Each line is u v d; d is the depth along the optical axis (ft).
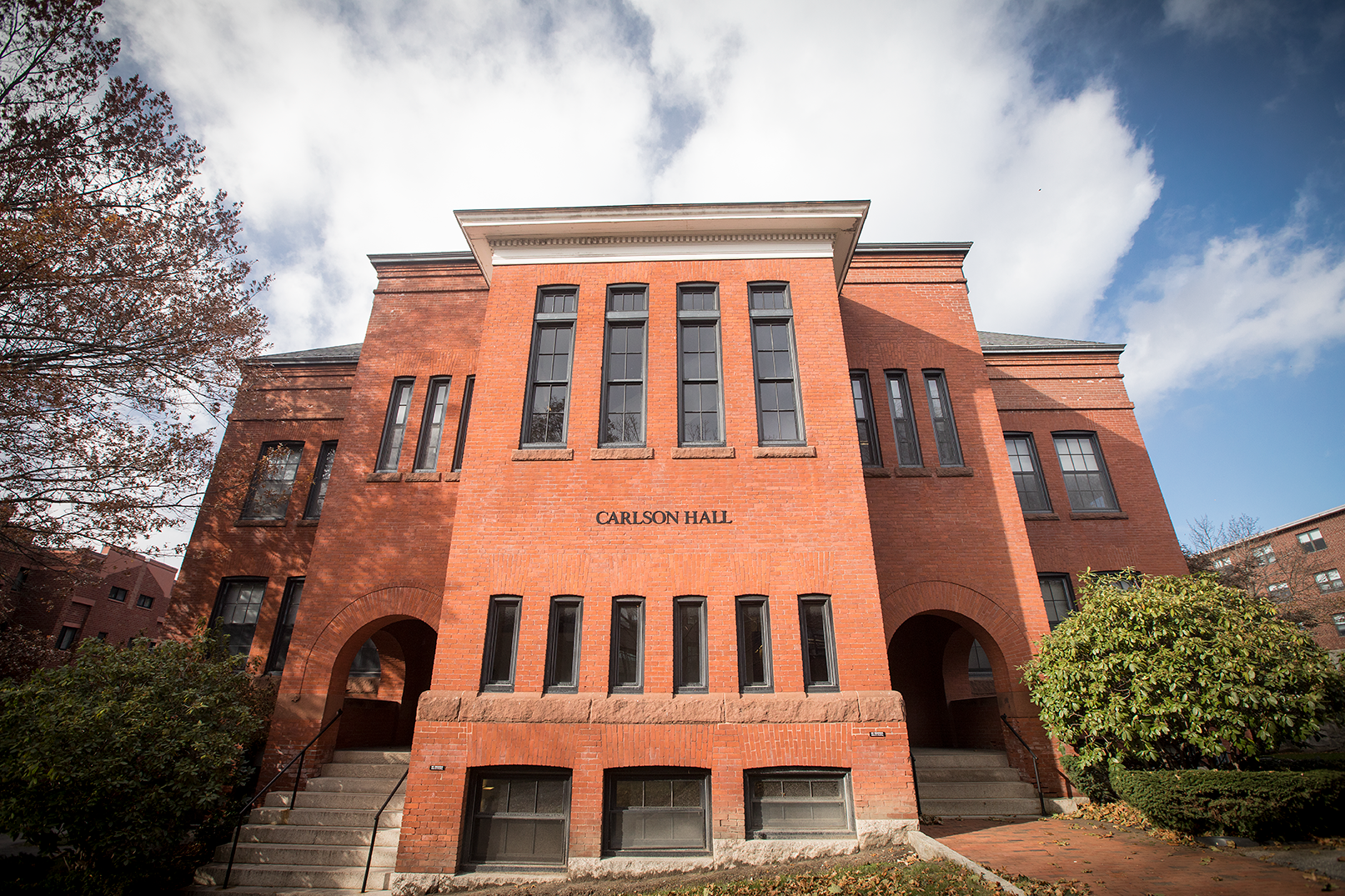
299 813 33.32
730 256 40.09
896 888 22.40
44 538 43.88
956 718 45.50
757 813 29.60
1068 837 27.25
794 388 37.42
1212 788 24.68
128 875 26.73
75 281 37.68
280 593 48.11
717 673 31.22
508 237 40.55
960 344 45.88
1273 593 115.55
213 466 47.39
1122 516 51.37
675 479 34.73
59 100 38.42
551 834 29.37
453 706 30.68
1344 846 22.59
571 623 32.73
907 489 41.34
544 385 37.99
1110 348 56.70
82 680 29.17
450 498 41.86
